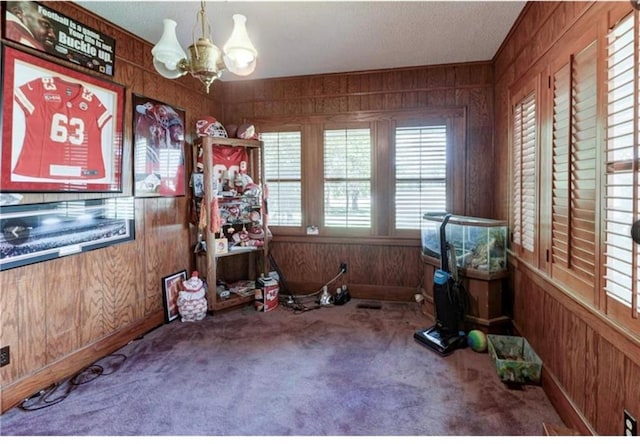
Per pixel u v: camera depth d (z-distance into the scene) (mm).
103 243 2664
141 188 3025
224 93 4227
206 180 3408
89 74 2504
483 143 3580
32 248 2166
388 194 3885
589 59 1663
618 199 1445
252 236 3908
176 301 3412
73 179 2402
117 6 2439
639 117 1291
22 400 2107
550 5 2102
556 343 2055
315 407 2045
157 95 3188
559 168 2004
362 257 4039
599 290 1587
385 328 3199
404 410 2010
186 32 2854
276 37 2965
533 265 2420
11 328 2062
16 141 2057
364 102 3881
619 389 1460
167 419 1945
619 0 1412
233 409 2029
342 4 2439
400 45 3145
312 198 4102
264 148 4113
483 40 3039
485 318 2902
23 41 2076
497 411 1996
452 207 3695
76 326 2469
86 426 1892
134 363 2574
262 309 3660
